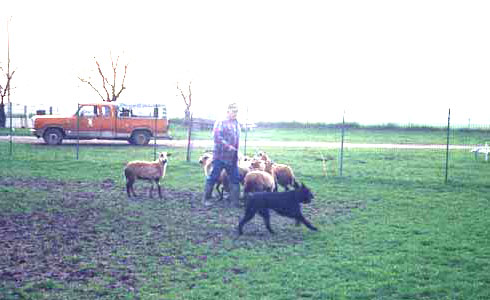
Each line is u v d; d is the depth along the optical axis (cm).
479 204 1221
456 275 705
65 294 640
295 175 1692
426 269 731
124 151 2452
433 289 654
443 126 4584
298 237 924
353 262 763
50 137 2770
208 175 1284
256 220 1068
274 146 2747
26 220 1022
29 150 2419
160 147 2711
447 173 1711
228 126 1170
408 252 818
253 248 848
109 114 2816
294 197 955
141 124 2850
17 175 1634
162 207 1180
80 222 1016
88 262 766
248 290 655
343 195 1348
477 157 2300
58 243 865
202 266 751
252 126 4272
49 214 1080
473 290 650
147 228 978
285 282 683
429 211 1143
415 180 1587
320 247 855
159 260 779
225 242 885
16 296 632
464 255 796
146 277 705
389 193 1374
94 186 1462
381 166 1964
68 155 2222
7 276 701
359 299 628
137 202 1233
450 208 1173
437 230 959
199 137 3478
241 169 1258
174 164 1936
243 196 1221
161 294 644
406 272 717
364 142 3162
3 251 813
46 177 1611
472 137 3681
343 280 691
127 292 650
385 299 627
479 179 1623
